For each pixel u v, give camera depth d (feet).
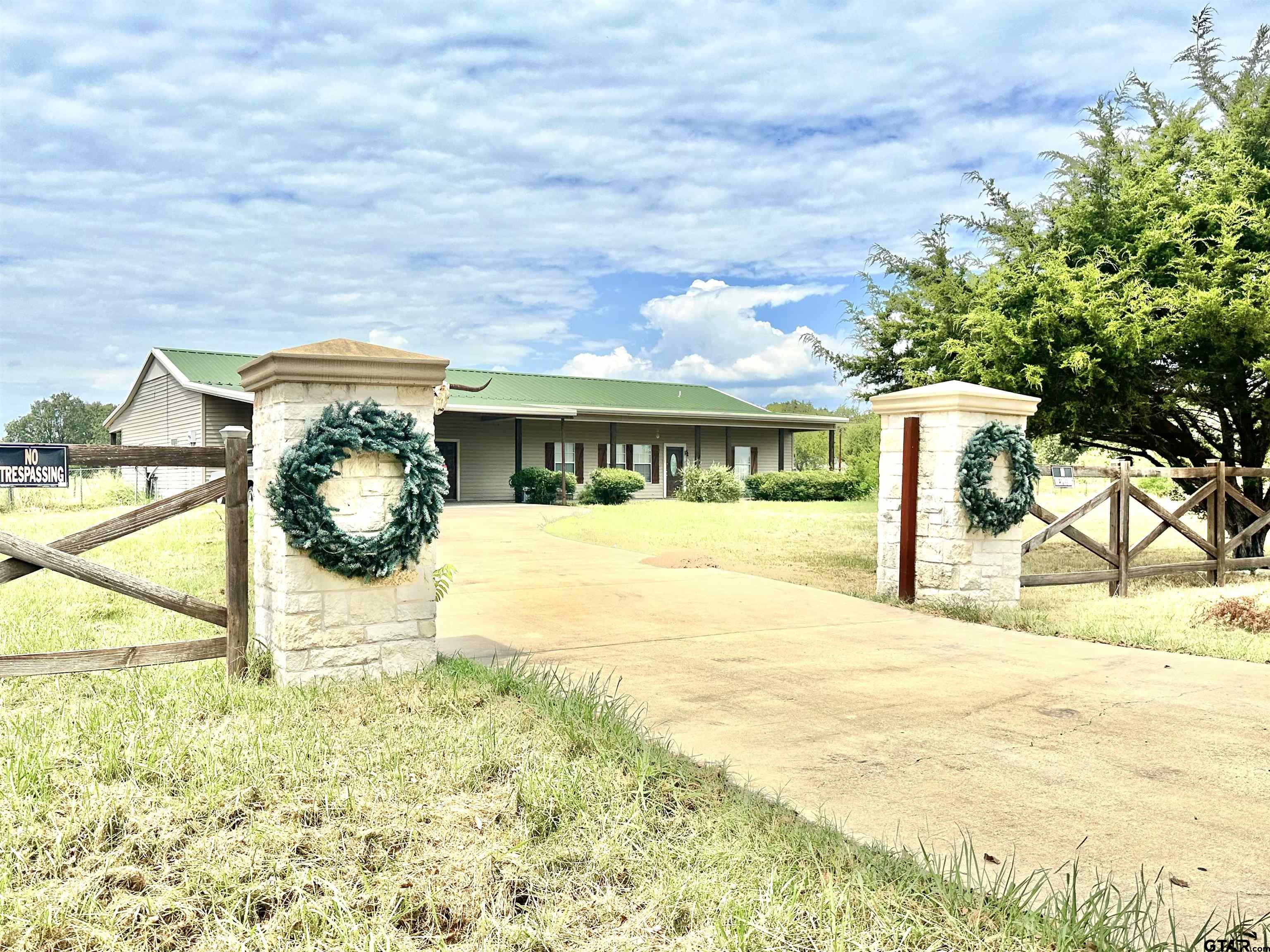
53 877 8.51
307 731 12.72
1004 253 37.88
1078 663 19.33
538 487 82.33
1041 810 10.83
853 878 8.59
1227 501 37.99
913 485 27.45
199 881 8.39
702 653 19.94
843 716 14.92
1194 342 31.73
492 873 8.78
